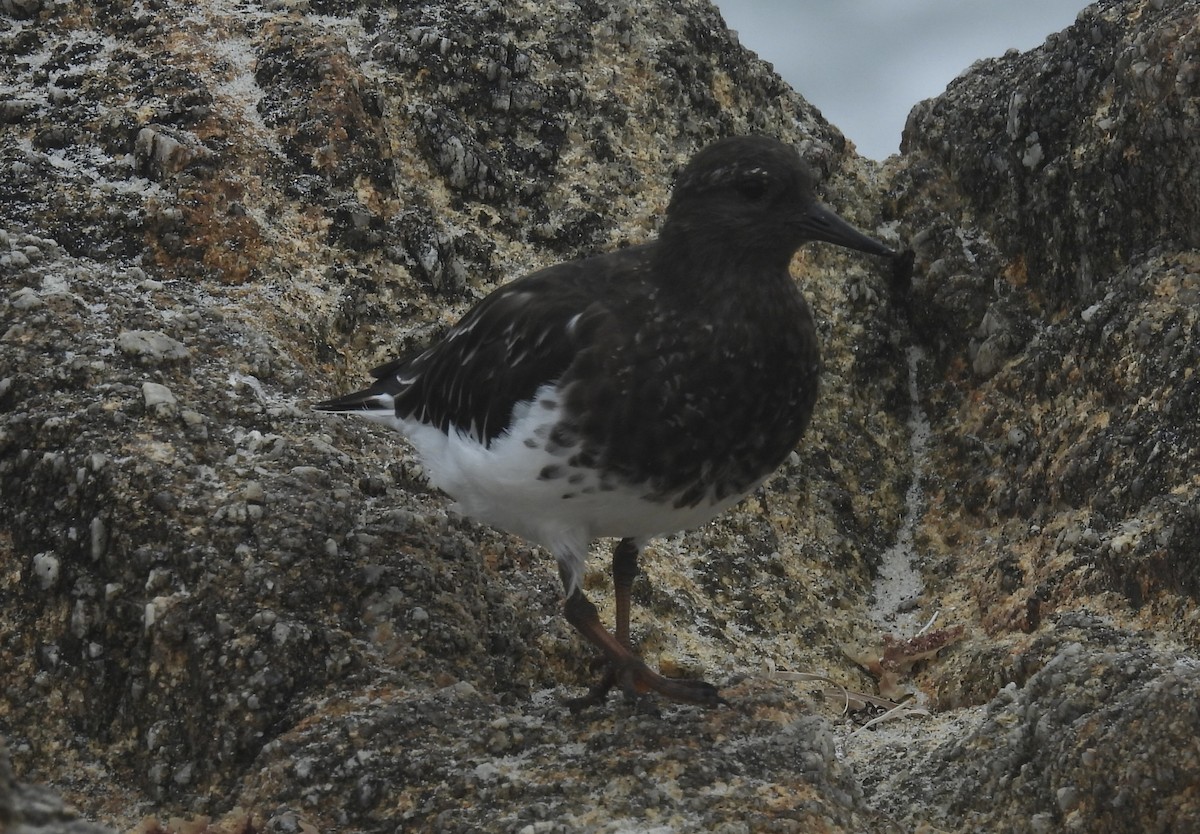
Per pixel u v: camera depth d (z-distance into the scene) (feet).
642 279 27.17
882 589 41.06
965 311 44.70
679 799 25.08
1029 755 28.63
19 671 28.68
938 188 47.39
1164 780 25.68
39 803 17.11
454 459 28.27
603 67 47.83
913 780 30.17
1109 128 40.75
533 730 27.09
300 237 39.91
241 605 28.48
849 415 44.16
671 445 26.17
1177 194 38.68
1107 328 39.17
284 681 27.73
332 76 42.27
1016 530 39.91
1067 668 29.12
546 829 24.07
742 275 26.84
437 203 43.29
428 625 29.48
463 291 41.75
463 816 24.68
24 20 43.98
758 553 39.91
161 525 29.22
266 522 29.71
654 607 36.50
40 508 29.84
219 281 38.22
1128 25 41.65
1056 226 42.50
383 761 26.12
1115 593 34.78
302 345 37.37
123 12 44.24
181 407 31.89
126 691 28.22
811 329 27.76
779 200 26.81
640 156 46.65
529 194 44.50
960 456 42.98
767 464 27.58
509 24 47.52
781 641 38.01
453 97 45.32
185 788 26.96
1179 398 36.11
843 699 36.24
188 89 41.47
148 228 38.40
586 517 27.02
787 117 51.08
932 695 36.42
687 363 26.20
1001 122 45.32
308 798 25.73
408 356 32.45
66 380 31.71
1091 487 37.73
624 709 27.63
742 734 27.07
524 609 33.09
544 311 27.04
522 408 26.40
